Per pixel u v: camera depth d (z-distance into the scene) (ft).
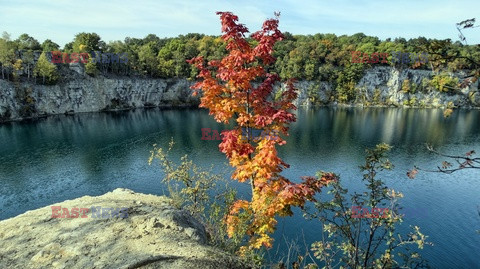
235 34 29.99
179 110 400.26
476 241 90.43
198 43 496.64
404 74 492.13
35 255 19.70
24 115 304.09
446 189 131.13
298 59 485.15
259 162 29.32
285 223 92.89
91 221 24.61
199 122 301.02
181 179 41.91
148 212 26.66
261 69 31.17
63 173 147.54
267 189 29.45
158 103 442.91
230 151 30.45
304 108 459.32
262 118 29.48
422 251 83.61
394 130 266.57
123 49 419.95
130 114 355.56
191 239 23.21
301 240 82.99
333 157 180.45
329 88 502.38
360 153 189.78
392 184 136.46
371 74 503.20
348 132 257.75
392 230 27.66
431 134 248.32
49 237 22.09
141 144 205.46
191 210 38.34
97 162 165.07
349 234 28.73
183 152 185.06
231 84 30.96
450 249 86.07
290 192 26.55
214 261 19.30
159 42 547.90
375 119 339.16
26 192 124.98
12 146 195.11
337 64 521.24
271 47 29.73
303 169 158.40
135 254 19.51
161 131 250.78
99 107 381.19
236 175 32.30
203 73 31.78
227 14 29.53
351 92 494.18
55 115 331.36
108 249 20.22
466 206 114.73
